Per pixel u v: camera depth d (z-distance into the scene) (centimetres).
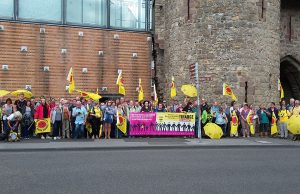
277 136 2233
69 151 1585
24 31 2503
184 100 2361
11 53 2472
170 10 2673
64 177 1012
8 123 1841
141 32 2753
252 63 2373
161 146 1722
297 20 3025
